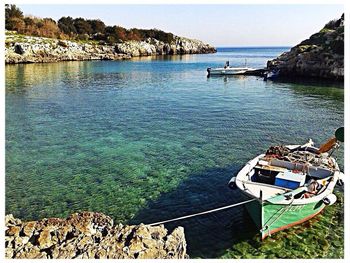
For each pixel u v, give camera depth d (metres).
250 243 11.88
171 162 19.36
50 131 25.59
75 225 10.16
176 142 22.98
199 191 15.75
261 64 94.44
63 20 119.81
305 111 32.44
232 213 13.79
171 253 9.53
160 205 14.59
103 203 14.85
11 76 58.25
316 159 15.66
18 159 19.88
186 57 127.62
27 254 8.98
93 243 9.50
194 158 19.95
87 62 93.31
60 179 17.23
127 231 10.00
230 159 19.80
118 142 23.03
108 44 113.38
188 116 30.44
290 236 12.24
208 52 174.38
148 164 19.08
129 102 36.84
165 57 123.81
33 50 87.25
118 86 48.97
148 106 34.78
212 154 20.62
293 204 11.98
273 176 14.48
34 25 103.62
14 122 28.08
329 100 38.12
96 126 27.09
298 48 64.25
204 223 13.15
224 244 11.84
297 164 14.96
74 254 9.05
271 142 23.11
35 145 22.38
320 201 12.90
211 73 63.44
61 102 36.44
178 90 45.69
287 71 61.88
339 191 15.46
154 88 47.38
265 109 33.38
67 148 21.80
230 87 48.62
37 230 9.92
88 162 19.44
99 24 125.88
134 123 28.06
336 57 55.03
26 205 14.76
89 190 16.05
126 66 82.69
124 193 15.70
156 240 9.75
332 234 12.34
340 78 53.81
